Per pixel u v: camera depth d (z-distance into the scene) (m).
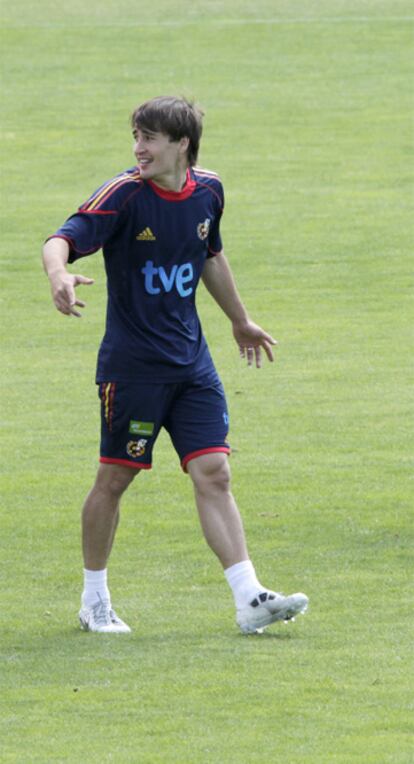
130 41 124.50
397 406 44.97
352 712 21.50
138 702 21.98
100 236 24.55
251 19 131.38
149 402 25.31
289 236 73.75
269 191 83.31
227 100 105.81
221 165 89.19
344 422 43.03
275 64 115.88
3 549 31.55
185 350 25.44
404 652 24.27
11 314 60.31
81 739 20.58
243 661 23.81
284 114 102.00
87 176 88.12
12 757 19.95
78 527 33.19
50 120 101.88
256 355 28.00
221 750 20.12
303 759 19.78
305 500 34.94
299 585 28.56
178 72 114.25
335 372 49.88
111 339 25.39
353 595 27.88
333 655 24.12
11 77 113.88
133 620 26.52
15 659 24.19
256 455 39.31
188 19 132.50
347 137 95.88
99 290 64.81
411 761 19.72
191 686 22.61
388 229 74.94
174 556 30.83
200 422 25.66
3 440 41.50
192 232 25.27
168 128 24.59
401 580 28.88
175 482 36.81
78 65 117.06
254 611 25.23
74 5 141.25
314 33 125.00
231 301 27.39
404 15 131.25
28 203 81.75
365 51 118.81
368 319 58.75
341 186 84.31
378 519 33.31
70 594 28.39
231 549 25.50
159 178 24.80
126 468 25.59
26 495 35.91
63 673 23.39
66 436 41.94
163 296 25.17
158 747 20.27
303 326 57.56
